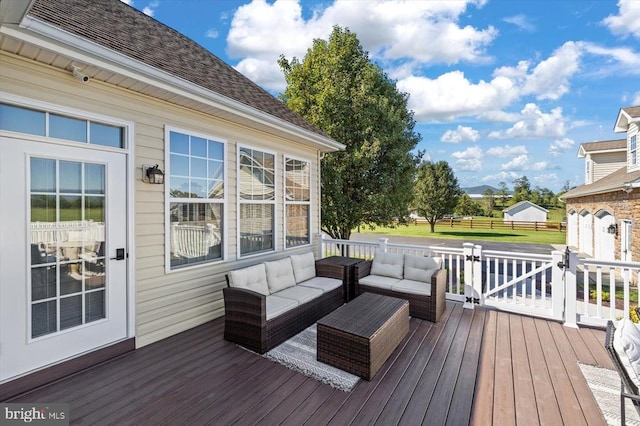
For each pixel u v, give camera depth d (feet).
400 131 31.42
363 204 30.91
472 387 8.66
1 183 8.16
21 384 8.36
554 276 13.71
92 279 10.04
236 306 11.30
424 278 15.08
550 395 8.25
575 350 10.88
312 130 20.10
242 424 7.14
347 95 30.66
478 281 15.25
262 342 10.58
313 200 21.94
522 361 10.12
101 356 10.06
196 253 13.55
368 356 8.95
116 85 10.57
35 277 8.77
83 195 9.86
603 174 45.09
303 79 33.19
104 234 10.35
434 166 74.33
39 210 8.86
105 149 10.35
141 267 11.34
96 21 11.51
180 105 12.69
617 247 31.09
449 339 11.79
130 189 11.01
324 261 17.15
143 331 11.33
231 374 9.32
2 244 8.17
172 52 14.49
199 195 13.61
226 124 14.85
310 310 13.20
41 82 8.82
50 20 8.97
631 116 28.04
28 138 8.63
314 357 10.36
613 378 9.06
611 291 12.91
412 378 9.12
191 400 8.04
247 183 16.22
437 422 7.22
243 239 16.02
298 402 7.98
